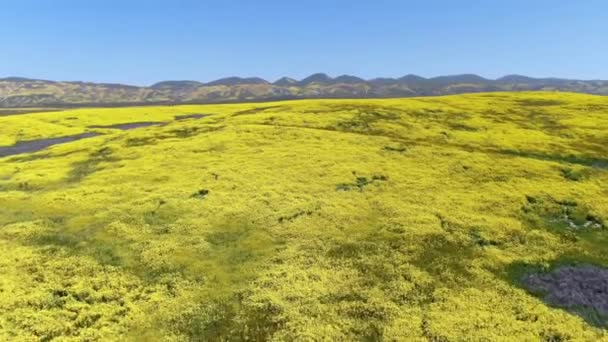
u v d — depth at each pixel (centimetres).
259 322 2608
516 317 2611
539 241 3562
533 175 5006
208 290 2938
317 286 2925
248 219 3928
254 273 3114
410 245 3450
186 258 3328
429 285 2950
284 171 5069
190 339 2489
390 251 3378
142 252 3403
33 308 2708
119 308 2742
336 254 3353
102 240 3612
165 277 3089
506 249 3441
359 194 4434
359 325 2548
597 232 3769
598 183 4831
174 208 4178
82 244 3553
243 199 4331
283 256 3325
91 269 3175
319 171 5050
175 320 2648
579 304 2784
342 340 2430
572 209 4150
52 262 3250
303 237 3612
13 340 2395
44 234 3738
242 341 2464
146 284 3017
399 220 3847
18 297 2791
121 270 3178
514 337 2408
